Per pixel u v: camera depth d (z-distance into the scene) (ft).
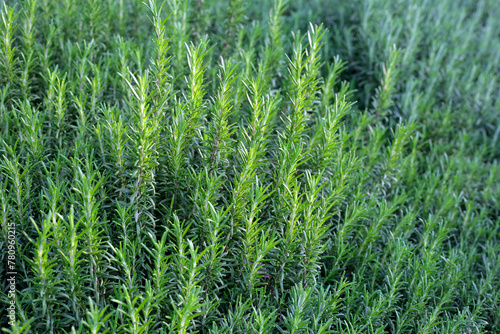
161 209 3.24
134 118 3.00
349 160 3.45
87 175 2.83
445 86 4.86
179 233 2.78
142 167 2.98
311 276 3.14
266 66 3.89
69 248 2.70
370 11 4.81
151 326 2.88
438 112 4.58
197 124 3.18
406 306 3.25
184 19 3.92
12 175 2.89
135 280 3.00
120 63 3.57
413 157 4.06
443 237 3.52
